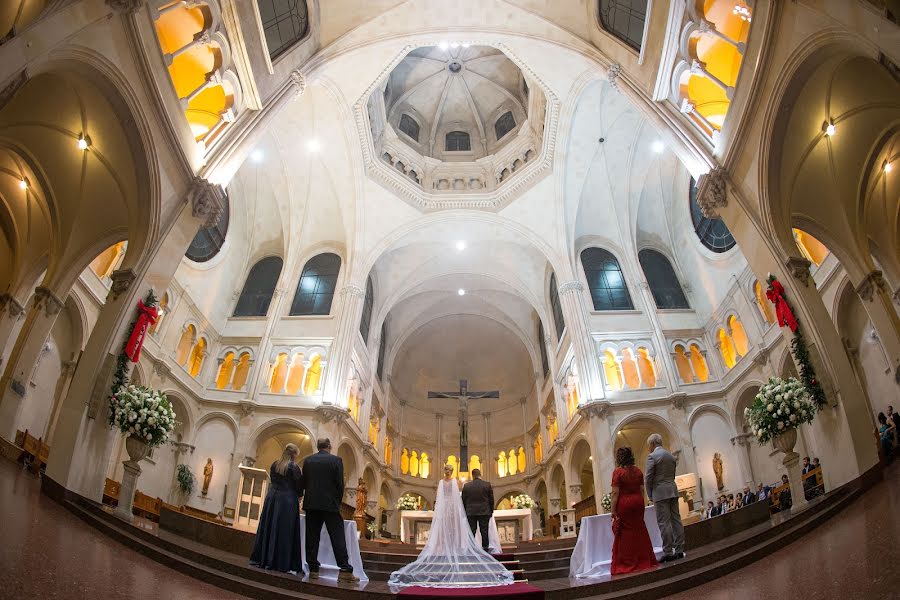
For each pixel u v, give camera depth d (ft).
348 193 79.05
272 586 20.07
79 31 26.96
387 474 97.19
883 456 29.99
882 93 32.91
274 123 72.54
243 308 77.92
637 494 24.07
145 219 35.37
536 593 17.83
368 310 90.38
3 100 23.20
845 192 38.58
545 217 79.15
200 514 53.62
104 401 31.50
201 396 67.15
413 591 18.71
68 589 12.96
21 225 43.86
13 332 43.19
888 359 40.98
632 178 77.61
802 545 21.24
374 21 55.67
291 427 67.77
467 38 60.85
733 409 62.44
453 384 120.06
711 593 17.29
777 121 33.65
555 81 67.67
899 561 13.96
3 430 36.45
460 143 94.17
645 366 69.56
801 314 33.24
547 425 95.35
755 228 36.27
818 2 27.40
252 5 41.65
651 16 43.29
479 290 106.32
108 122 33.73
